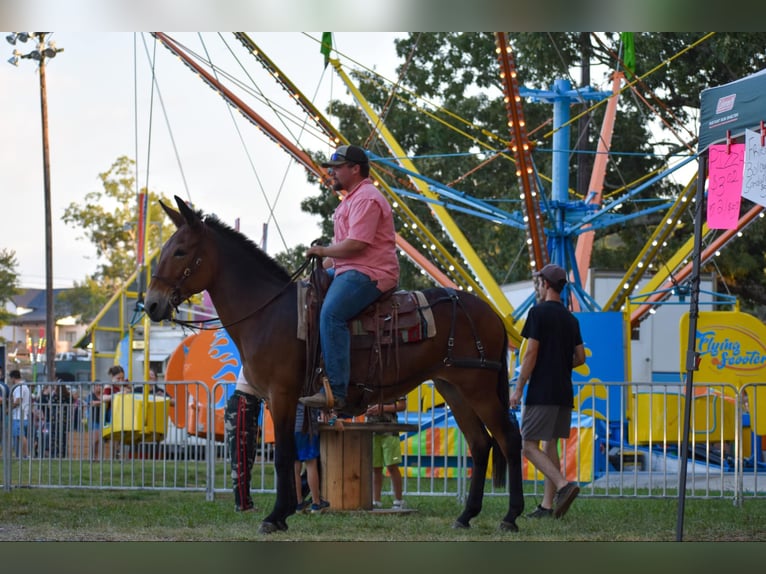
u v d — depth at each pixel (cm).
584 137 3216
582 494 1063
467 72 3516
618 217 1952
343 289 767
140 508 965
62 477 1250
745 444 1434
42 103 3042
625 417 1543
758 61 2892
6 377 2123
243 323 797
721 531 800
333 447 959
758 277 3238
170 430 1409
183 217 802
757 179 732
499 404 816
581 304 2005
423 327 785
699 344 1462
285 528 783
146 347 2030
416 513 958
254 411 919
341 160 792
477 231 3469
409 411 1458
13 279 7131
